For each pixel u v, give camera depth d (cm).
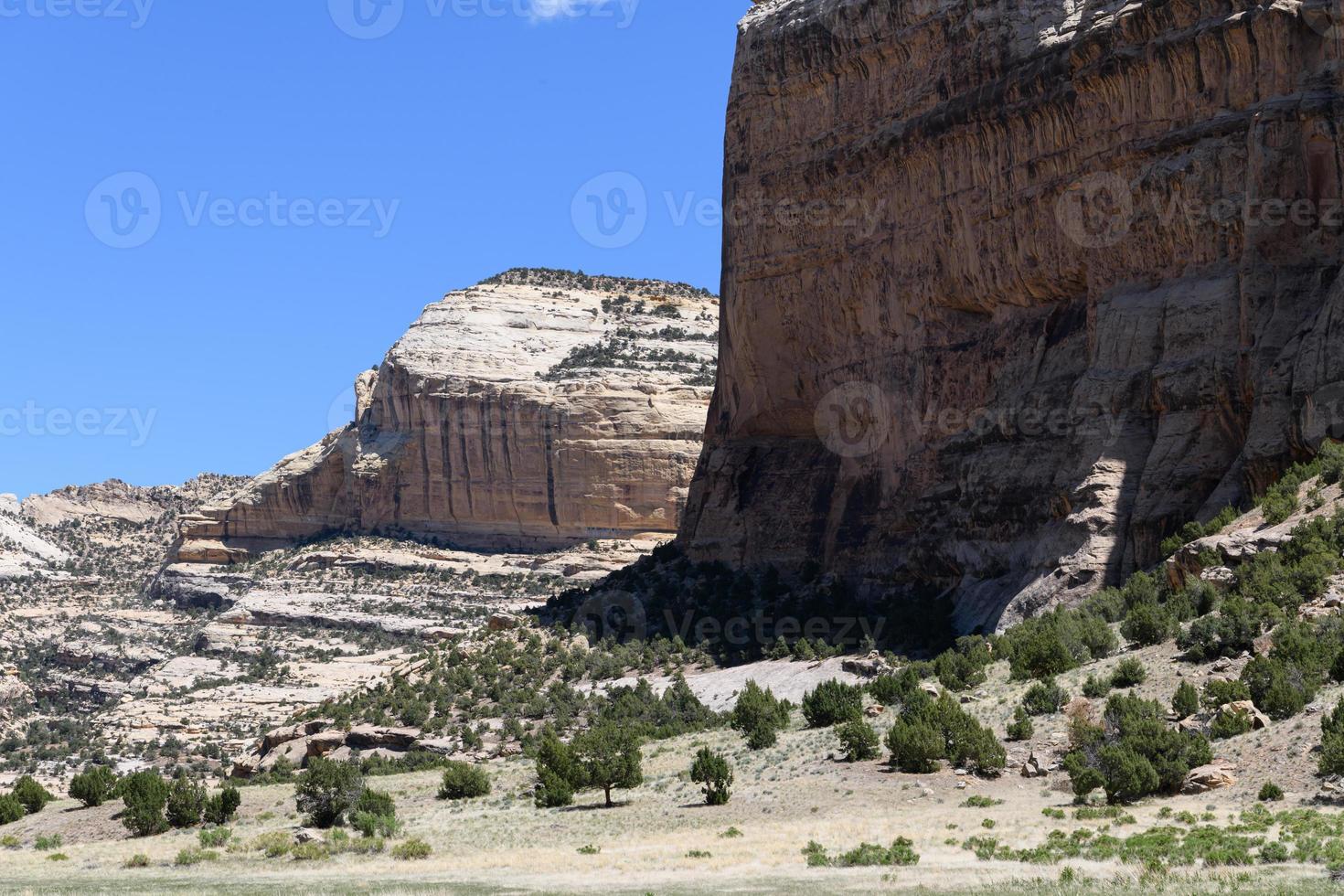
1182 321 7812
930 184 9731
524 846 5444
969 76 9438
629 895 4050
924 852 4525
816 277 10706
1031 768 5594
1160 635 6444
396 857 5378
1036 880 3919
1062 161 8750
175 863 5572
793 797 5738
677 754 7112
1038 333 8981
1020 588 8150
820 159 10612
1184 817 4606
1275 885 3638
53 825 7075
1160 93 8175
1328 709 5222
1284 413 7269
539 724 9238
